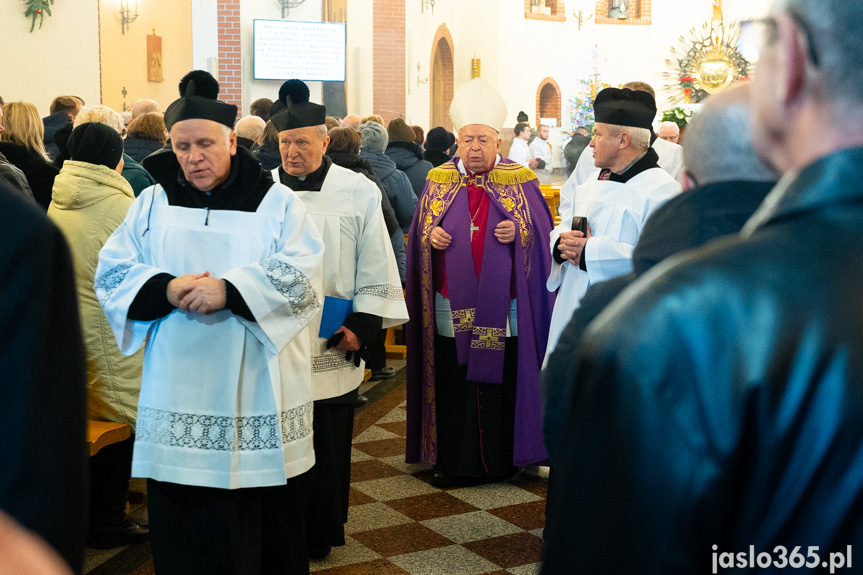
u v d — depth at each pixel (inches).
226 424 103.0
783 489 25.0
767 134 29.7
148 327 105.0
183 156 104.0
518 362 167.2
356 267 135.9
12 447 37.3
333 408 135.4
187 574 105.3
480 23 699.4
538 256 167.3
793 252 26.3
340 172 137.9
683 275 27.1
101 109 173.6
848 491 24.5
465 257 167.2
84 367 41.1
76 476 40.1
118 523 140.6
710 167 46.8
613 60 788.0
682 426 25.5
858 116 27.0
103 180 137.1
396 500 163.6
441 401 171.9
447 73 701.9
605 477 26.7
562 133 771.4
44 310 38.1
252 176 108.3
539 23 743.1
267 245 106.5
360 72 549.6
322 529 135.6
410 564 135.9
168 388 103.7
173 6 514.0
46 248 38.5
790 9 27.7
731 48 719.7
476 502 163.3
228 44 465.4
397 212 228.2
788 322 25.2
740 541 25.5
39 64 353.7
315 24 497.0
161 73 497.0
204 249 106.4
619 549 26.3
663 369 25.9
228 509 104.7
